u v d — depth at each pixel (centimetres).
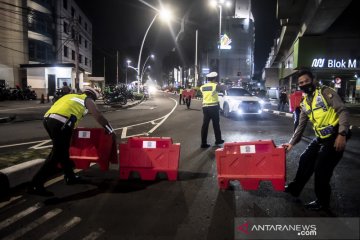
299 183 468
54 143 494
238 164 509
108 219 402
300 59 2688
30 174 565
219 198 477
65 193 499
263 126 1375
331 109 400
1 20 3472
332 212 420
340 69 2697
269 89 4128
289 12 2639
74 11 5397
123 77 9150
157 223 390
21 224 389
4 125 1416
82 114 522
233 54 8681
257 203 455
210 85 868
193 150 835
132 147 571
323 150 412
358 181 562
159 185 540
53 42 4562
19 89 3409
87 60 6631
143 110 2359
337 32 2709
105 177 586
